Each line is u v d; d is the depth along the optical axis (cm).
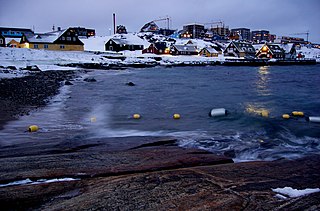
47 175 486
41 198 399
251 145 808
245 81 3016
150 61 5606
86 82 2477
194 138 879
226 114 1296
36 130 929
